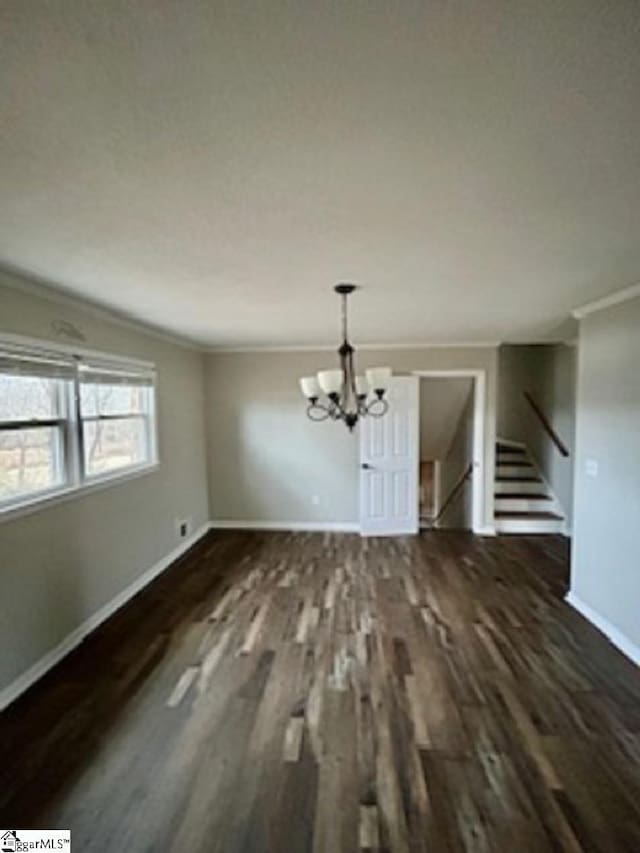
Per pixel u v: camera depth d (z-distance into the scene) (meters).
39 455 3.43
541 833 2.00
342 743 2.54
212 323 4.71
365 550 5.89
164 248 2.44
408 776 2.31
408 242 2.36
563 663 3.33
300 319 4.54
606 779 2.30
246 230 2.19
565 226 2.15
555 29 1.01
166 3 0.94
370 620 4.00
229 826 2.04
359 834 2.00
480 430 6.51
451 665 3.30
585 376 4.09
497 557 5.61
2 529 2.91
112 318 4.30
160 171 1.63
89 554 3.85
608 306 3.70
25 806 2.15
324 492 6.79
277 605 4.31
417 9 0.96
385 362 6.52
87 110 1.28
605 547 3.77
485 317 4.50
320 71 1.14
